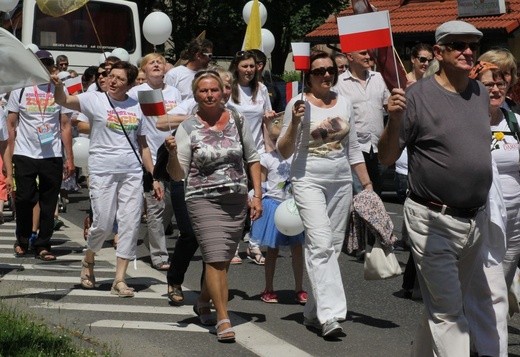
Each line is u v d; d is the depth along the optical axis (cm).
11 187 1140
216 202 757
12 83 870
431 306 613
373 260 798
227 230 757
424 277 611
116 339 749
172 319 823
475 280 645
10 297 892
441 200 605
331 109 788
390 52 693
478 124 605
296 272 900
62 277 1000
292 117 765
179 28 3812
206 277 762
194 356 713
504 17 2392
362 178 811
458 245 611
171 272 873
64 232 1319
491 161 610
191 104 930
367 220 795
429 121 602
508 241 727
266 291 903
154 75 1089
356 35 670
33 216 1196
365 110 1101
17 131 1120
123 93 912
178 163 752
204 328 797
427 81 612
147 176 918
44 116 1113
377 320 843
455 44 596
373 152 1107
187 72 1172
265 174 932
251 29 1352
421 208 611
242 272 1050
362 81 1106
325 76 782
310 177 783
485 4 2366
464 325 604
